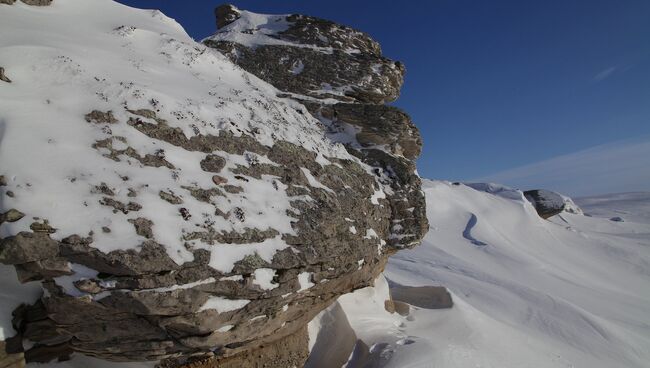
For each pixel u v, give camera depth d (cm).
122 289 425
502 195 5319
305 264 575
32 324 464
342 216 696
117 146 511
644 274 3391
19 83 519
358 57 1304
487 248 3369
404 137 1008
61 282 419
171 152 555
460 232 3816
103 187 460
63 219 417
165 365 559
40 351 484
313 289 629
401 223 908
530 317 1708
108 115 538
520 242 3872
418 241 933
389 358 741
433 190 4519
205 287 468
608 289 2741
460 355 813
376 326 899
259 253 527
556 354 1127
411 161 1012
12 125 457
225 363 599
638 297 2612
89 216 431
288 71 1212
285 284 556
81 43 700
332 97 1146
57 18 779
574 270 3238
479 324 1090
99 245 418
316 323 828
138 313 439
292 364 714
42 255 402
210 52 957
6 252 390
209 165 582
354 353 808
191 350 521
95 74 598
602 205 11775
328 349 792
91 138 500
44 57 574
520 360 941
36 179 428
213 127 639
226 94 782
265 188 620
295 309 632
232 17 1636
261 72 1194
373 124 995
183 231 475
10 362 442
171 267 443
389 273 2270
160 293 440
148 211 467
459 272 2503
